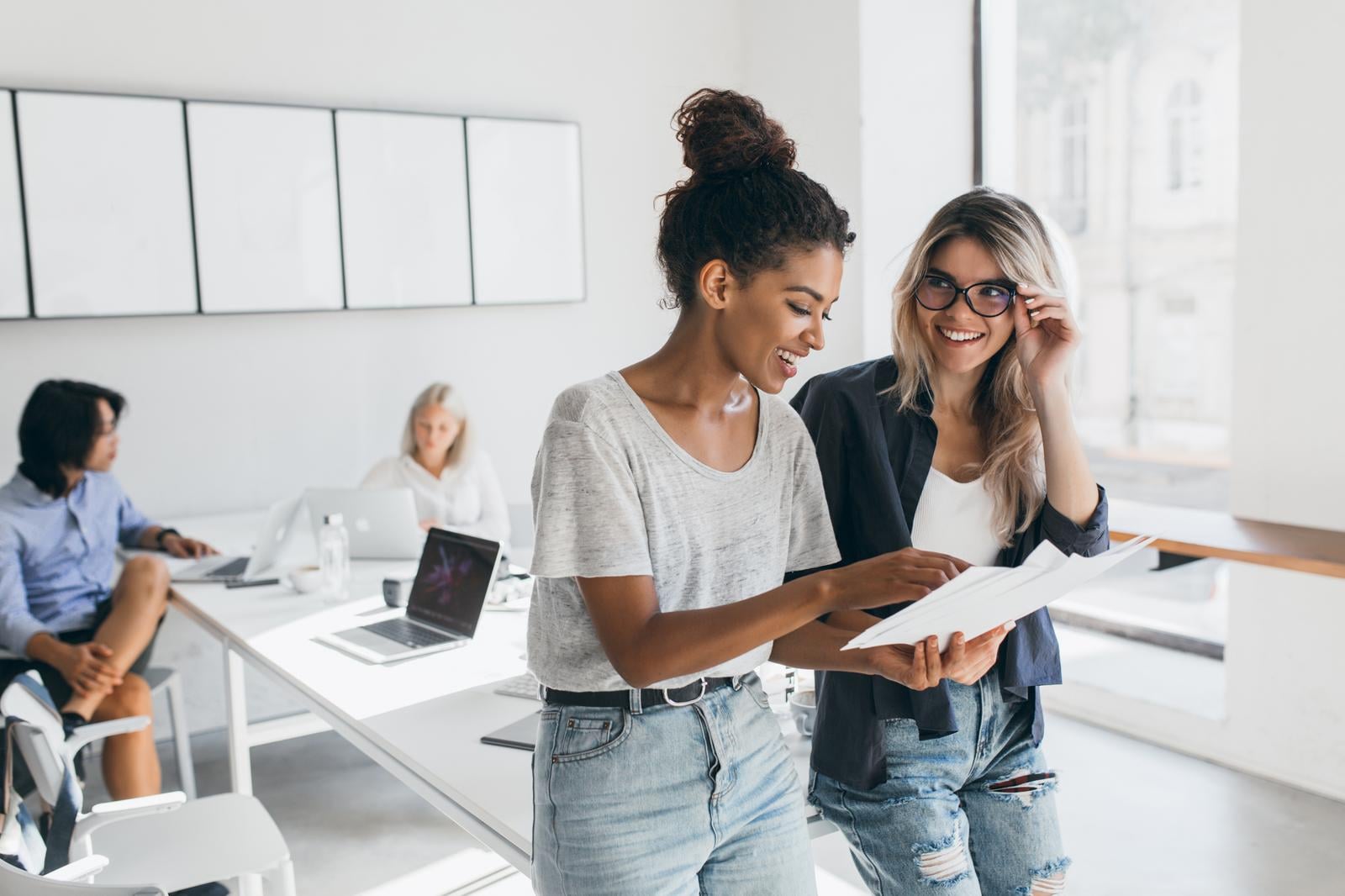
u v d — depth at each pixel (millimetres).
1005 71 4766
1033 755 1677
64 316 3709
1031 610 1344
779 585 1237
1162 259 4469
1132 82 4449
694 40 4949
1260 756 3441
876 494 1622
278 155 4027
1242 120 3279
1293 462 3283
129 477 3891
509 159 4512
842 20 4578
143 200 3805
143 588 3119
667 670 1161
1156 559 4199
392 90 4277
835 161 4695
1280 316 3264
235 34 3963
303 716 2879
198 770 3662
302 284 4113
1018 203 1617
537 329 4684
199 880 2010
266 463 4137
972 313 1578
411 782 1919
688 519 1239
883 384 1688
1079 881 2850
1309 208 3164
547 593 1264
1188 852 2982
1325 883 2818
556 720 1268
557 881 1265
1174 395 4500
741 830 1320
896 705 1578
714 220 1172
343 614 2840
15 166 3607
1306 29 3115
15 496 3182
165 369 3928
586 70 4699
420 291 4355
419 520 3857
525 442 4711
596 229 4785
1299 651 3316
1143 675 3986
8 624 3023
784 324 1184
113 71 3770
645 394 1244
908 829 1587
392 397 4375
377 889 2869
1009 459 1648
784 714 2006
